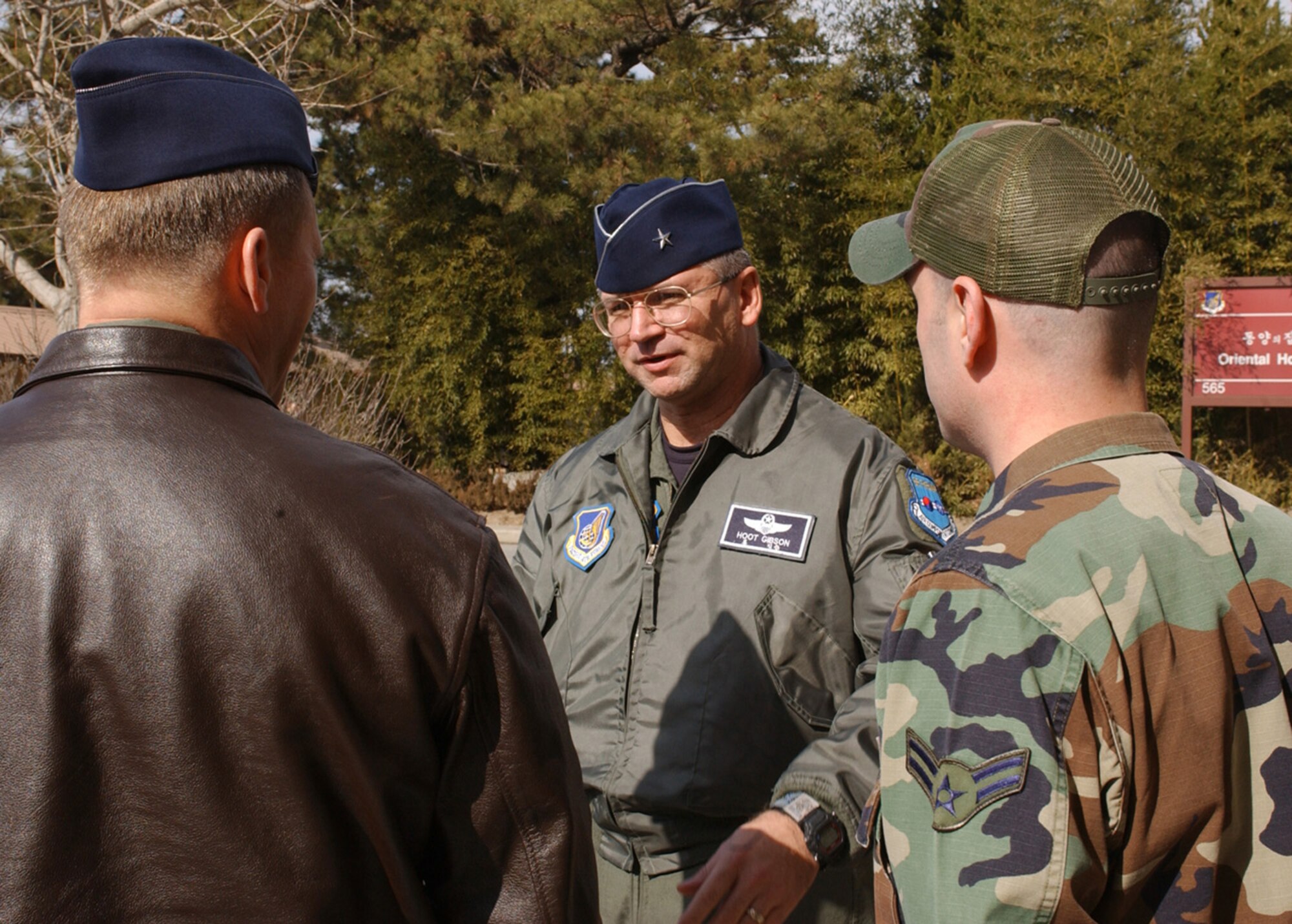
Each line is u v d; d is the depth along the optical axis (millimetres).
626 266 1827
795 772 1342
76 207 958
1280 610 916
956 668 879
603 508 1938
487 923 910
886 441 1821
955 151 1055
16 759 803
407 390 12367
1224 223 9766
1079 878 816
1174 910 860
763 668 1688
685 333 1813
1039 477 964
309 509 879
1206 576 897
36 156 6492
